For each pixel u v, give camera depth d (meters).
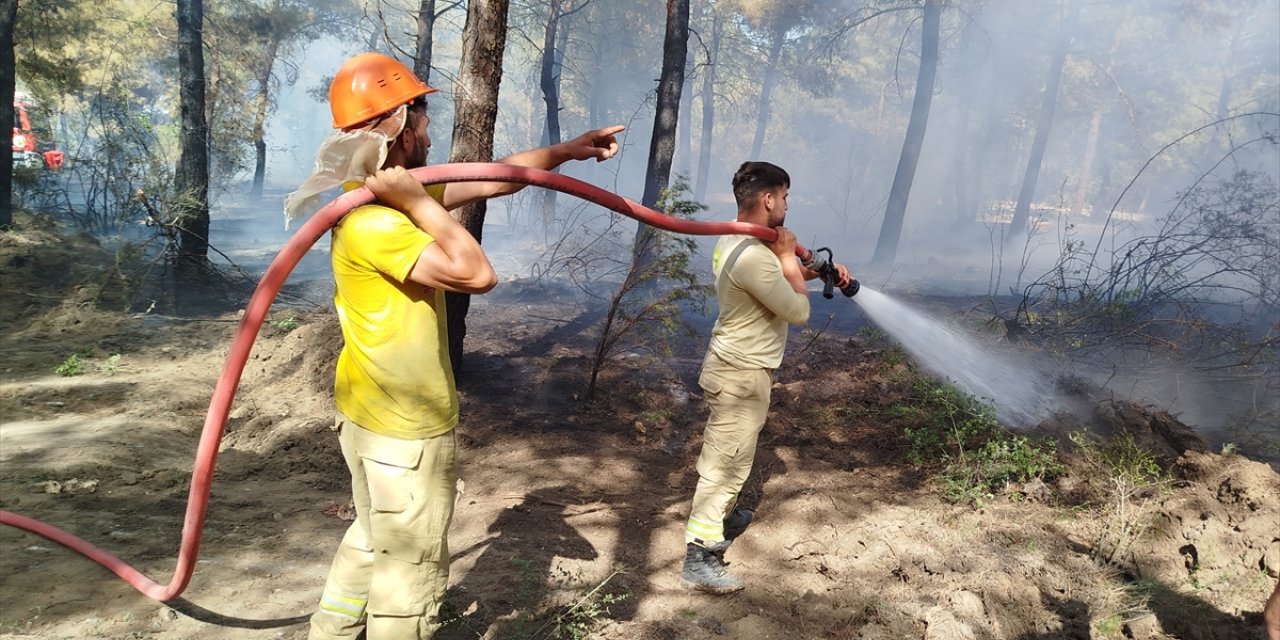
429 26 16.09
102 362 7.72
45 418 6.00
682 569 3.90
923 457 5.28
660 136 12.25
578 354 8.08
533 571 3.86
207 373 7.48
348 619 2.80
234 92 22.42
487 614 3.46
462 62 6.25
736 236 3.70
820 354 7.93
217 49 21.17
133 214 13.41
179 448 5.53
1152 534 4.21
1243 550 4.06
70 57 18.11
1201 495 4.42
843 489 4.82
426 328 2.50
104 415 6.12
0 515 3.49
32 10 16.36
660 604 3.67
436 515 2.60
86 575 3.59
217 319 9.93
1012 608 3.62
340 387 2.62
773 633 3.45
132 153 14.80
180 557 2.79
